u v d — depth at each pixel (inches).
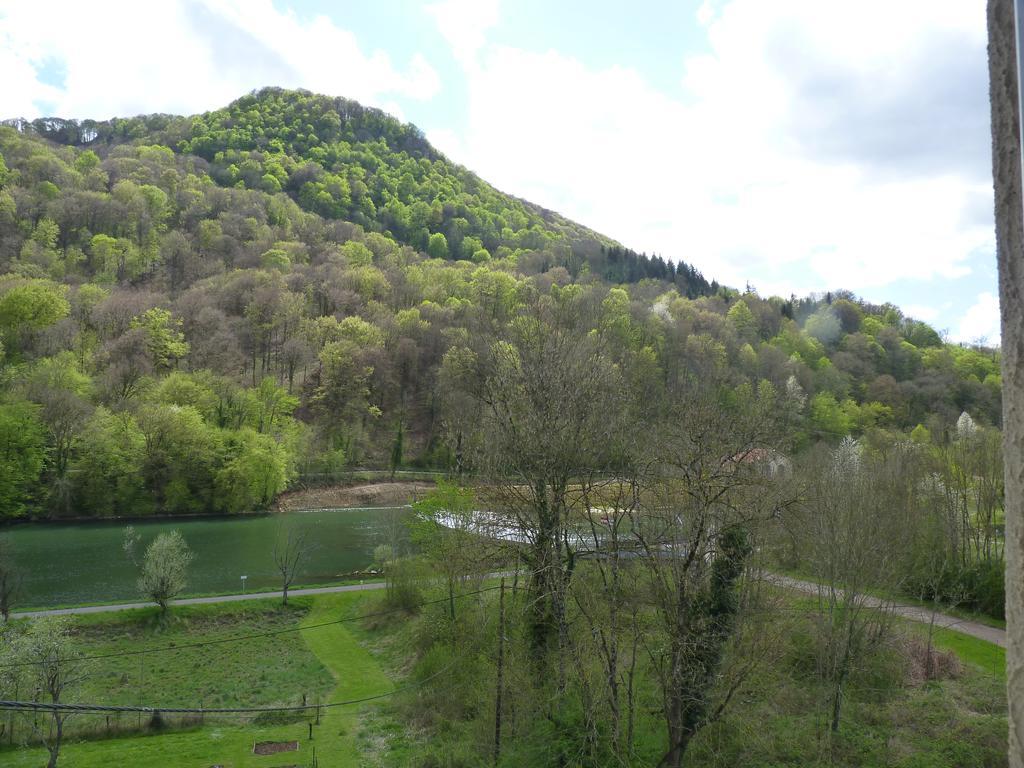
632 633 1032.8
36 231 5408.5
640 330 3161.9
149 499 3171.8
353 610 2041.1
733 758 1072.2
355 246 7096.5
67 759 1227.9
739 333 5034.5
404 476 4030.5
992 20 89.0
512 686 1155.3
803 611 1373.0
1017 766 80.1
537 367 1175.0
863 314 5979.3
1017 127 84.1
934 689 1360.7
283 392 3964.1
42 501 2957.7
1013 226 84.8
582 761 1009.5
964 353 4859.7
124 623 1876.2
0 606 1780.3
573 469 1105.4
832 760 1079.6
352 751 1267.2
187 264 5866.1
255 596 2097.7
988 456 1980.8
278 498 3528.5
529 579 1279.5
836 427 3540.8
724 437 973.2
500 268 7293.3
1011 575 83.2
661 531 1091.9
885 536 1348.4
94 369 3742.6
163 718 1385.3
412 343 4753.9
